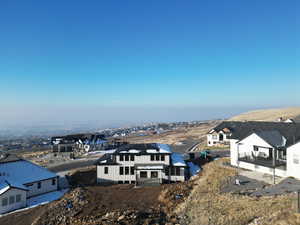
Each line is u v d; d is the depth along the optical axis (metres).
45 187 37.25
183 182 37.59
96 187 37.28
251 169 34.94
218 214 21.50
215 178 33.16
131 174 40.22
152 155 40.28
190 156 53.34
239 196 24.25
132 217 24.30
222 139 70.88
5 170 36.16
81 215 26.75
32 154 79.94
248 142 36.16
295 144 28.92
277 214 17.70
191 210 24.47
